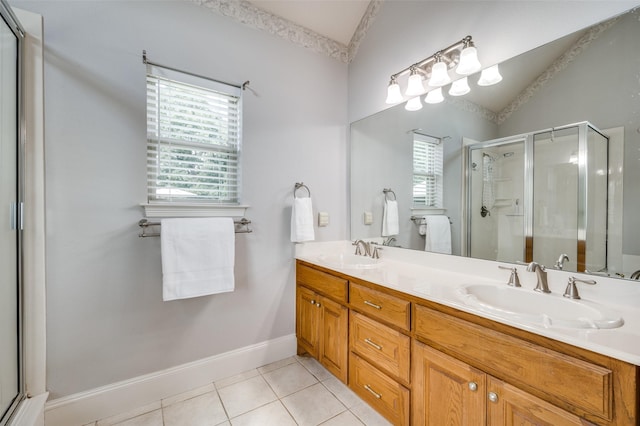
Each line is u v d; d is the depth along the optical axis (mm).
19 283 1274
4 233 1173
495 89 1466
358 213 2350
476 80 1546
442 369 1141
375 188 2191
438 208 1745
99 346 1498
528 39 1340
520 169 1378
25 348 1305
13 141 1241
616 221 1099
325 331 1836
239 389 1751
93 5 1464
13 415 1188
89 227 1463
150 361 1634
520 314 968
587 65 1168
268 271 2049
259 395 1696
